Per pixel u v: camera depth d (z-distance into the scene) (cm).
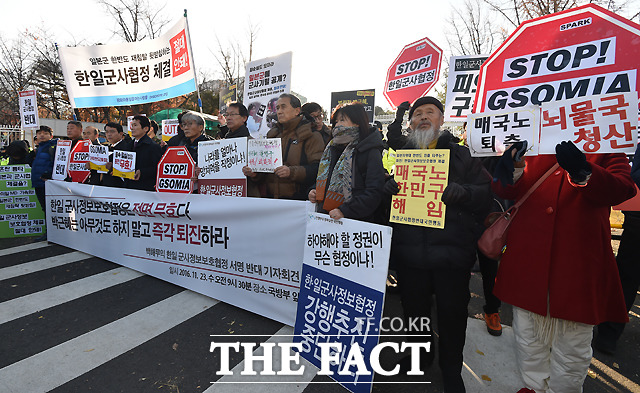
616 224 580
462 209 194
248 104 388
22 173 556
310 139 312
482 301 334
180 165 355
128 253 401
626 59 154
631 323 293
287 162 318
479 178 194
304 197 319
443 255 191
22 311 303
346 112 222
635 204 247
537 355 175
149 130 448
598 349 252
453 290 194
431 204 192
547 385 178
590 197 148
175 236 350
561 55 168
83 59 473
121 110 1912
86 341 257
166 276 364
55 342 256
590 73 161
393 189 202
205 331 271
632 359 242
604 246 158
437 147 203
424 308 209
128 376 219
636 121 134
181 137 473
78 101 486
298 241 262
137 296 332
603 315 157
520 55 179
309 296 237
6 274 388
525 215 172
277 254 275
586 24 162
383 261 195
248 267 295
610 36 157
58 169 511
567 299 156
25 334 267
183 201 341
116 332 269
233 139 316
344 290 215
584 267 155
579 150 134
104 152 454
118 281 368
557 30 170
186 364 231
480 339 265
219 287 319
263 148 295
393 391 208
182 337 263
